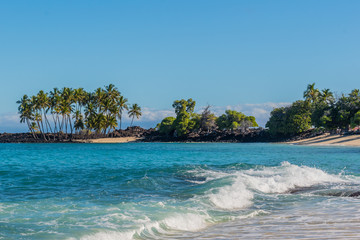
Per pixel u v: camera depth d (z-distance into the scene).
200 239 9.04
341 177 22.03
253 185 17.73
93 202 13.87
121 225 9.99
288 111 133.75
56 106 142.88
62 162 39.75
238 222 11.22
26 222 10.29
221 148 87.19
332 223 10.62
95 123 148.25
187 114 163.75
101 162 39.75
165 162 39.69
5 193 16.44
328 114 115.06
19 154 60.59
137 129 190.00
